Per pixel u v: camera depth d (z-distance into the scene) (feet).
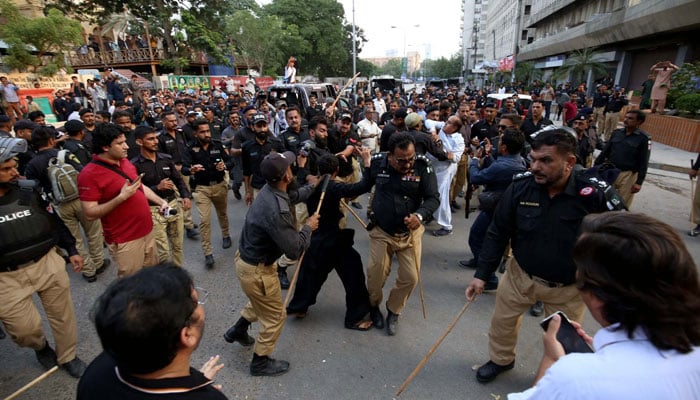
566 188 7.39
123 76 77.71
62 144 18.47
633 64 84.48
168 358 3.50
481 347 10.77
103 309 3.35
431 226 19.92
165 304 3.41
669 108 45.34
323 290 13.91
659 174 29.40
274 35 122.21
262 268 8.77
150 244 11.33
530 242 7.86
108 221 10.40
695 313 2.89
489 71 179.63
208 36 95.81
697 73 43.68
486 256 8.63
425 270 15.29
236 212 22.53
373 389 9.28
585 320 11.98
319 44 154.10
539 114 20.42
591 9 99.14
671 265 2.87
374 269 10.95
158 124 29.71
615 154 17.89
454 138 17.80
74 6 87.20
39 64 61.87
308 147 16.07
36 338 8.93
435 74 335.88
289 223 8.43
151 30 91.97
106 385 3.56
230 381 9.53
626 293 3.02
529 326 11.72
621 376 2.93
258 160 17.22
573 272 7.54
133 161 13.46
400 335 11.30
